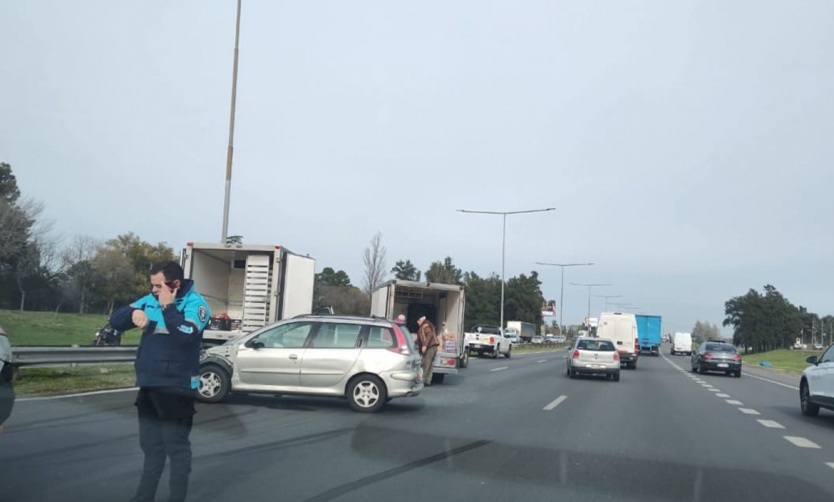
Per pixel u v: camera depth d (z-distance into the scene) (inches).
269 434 403.9
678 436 471.8
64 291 1263.5
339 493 283.3
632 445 426.6
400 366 509.7
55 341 883.4
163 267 233.6
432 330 794.2
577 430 479.5
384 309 895.1
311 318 526.3
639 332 2583.7
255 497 271.6
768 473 354.0
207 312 243.4
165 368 233.1
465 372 1080.8
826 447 443.8
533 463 358.9
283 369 507.2
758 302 4232.3
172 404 233.8
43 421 395.5
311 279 790.5
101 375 634.2
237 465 323.0
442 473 327.0
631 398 741.3
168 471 293.0
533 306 4128.9
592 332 2244.1
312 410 507.8
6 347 295.6
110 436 358.9
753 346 4261.8
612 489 309.6
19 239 1191.6
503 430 464.4
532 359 1756.9
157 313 236.4
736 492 312.2
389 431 433.7
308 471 318.0
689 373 1360.7
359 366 507.2
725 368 1296.8
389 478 312.5
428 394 690.2
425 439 413.4
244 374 509.4
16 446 331.3
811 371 620.1
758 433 500.4
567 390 807.7
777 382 1171.9
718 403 723.4
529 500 286.2
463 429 459.8
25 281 1213.1
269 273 718.5
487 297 3673.7
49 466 296.4
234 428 420.2
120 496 256.2
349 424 452.4
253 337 521.0
